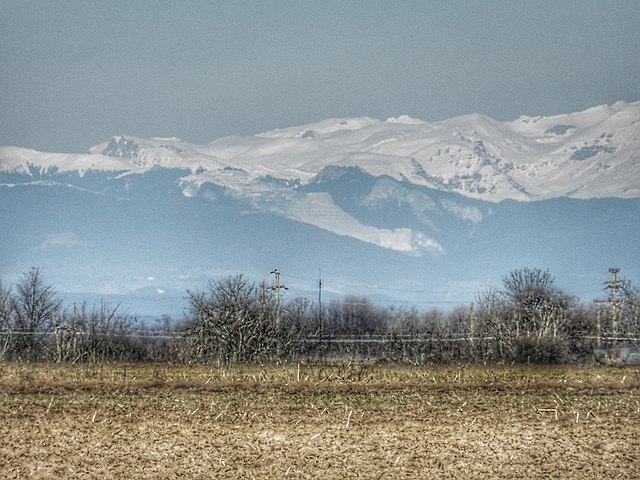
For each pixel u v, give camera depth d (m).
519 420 139.75
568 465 116.44
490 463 116.69
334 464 115.38
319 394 161.50
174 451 120.25
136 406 148.12
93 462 115.62
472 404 152.75
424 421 138.38
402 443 125.00
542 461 117.75
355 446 123.19
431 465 115.44
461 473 112.88
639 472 114.31
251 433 129.38
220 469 113.25
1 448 121.12
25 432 129.00
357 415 142.25
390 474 112.00
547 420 140.12
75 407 146.88
